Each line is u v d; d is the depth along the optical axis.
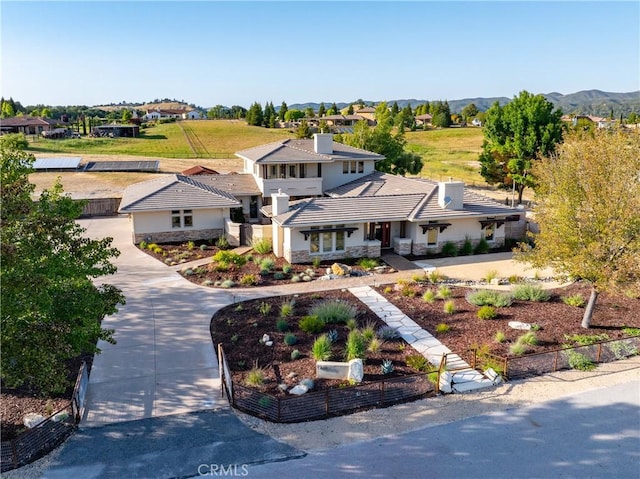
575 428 13.18
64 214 13.28
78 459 11.77
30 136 92.88
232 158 79.75
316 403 14.02
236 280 24.91
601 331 18.88
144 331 18.89
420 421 13.45
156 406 14.03
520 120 43.47
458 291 23.31
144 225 31.16
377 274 25.98
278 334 18.38
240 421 13.37
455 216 29.05
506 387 15.24
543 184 20.89
